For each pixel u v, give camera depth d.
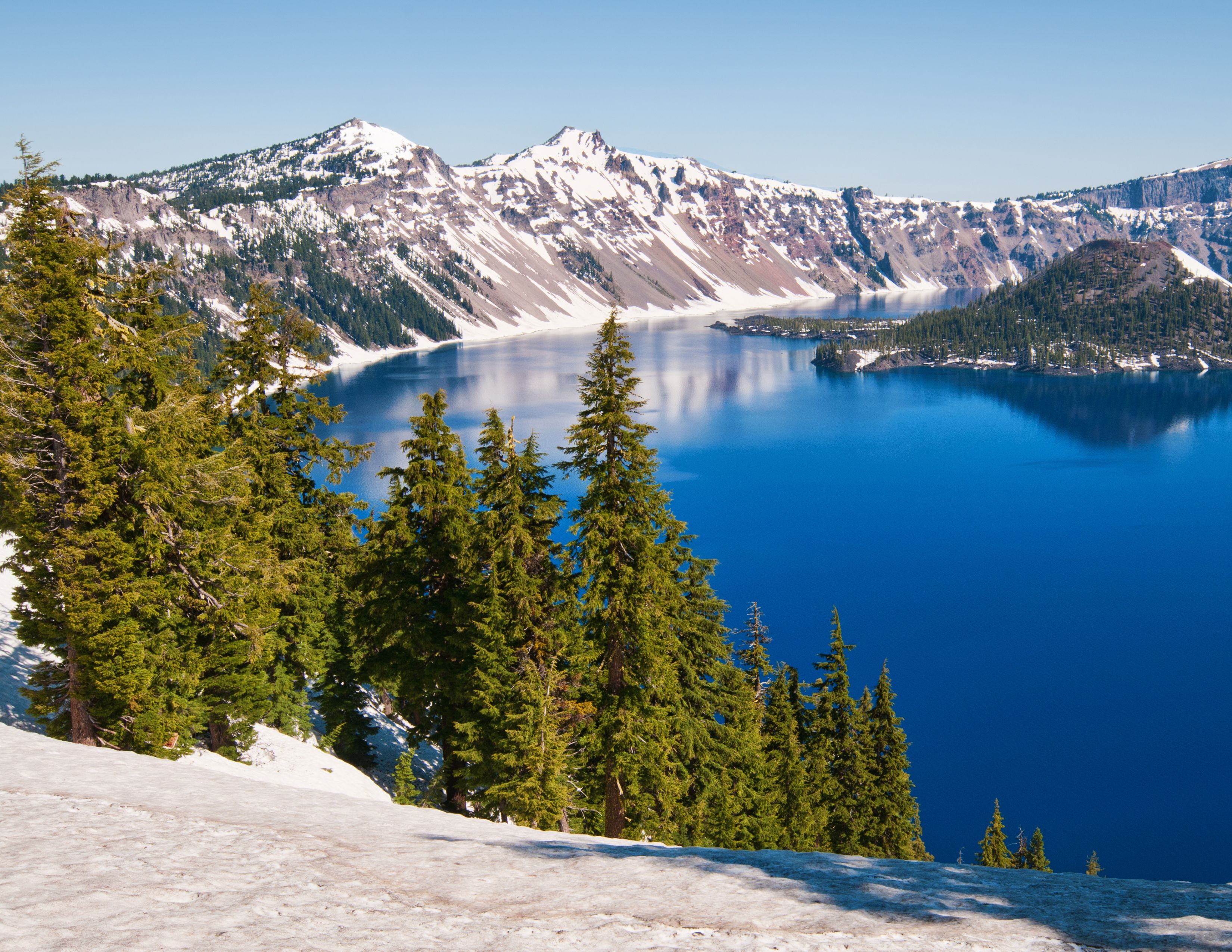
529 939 6.27
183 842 8.77
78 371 22.11
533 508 29.02
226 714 29.41
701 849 9.83
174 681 26.03
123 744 24.25
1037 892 7.32
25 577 22.98
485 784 29.06
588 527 26.33
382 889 7.50
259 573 27.77
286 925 6.44
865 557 128.50
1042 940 5.91
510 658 28.08
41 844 8.43
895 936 6.14
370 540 31.52
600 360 25.69
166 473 23.67
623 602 25.97
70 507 22.33
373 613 31.00
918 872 8.16
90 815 9.75
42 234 22.02
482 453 28.41
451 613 30.38
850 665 94.00
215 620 26.52
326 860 8.38
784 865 8.54
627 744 27.09
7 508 22.02
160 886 7.27
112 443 22.64
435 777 32.62
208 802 11.36
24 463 21.56
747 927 6.44
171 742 24.72
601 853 9.23
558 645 28.27
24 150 21.94
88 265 23.30
